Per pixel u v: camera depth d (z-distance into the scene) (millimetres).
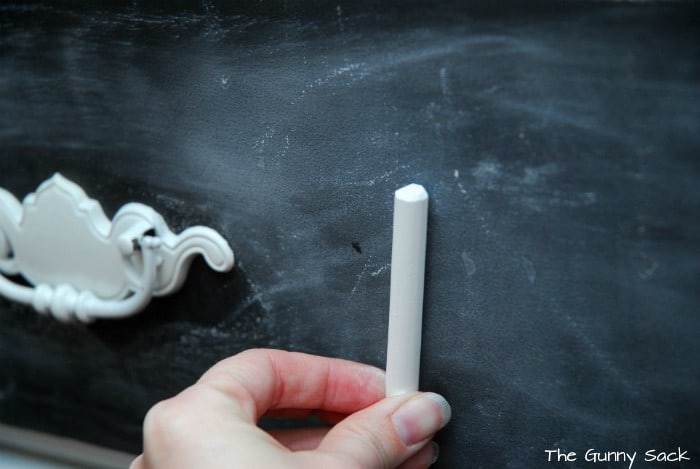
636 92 320
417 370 354
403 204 335
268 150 364
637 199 325
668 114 318
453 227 346
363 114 349
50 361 421
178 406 334
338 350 372
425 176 346
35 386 426
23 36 387
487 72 332
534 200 335
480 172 339
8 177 405
